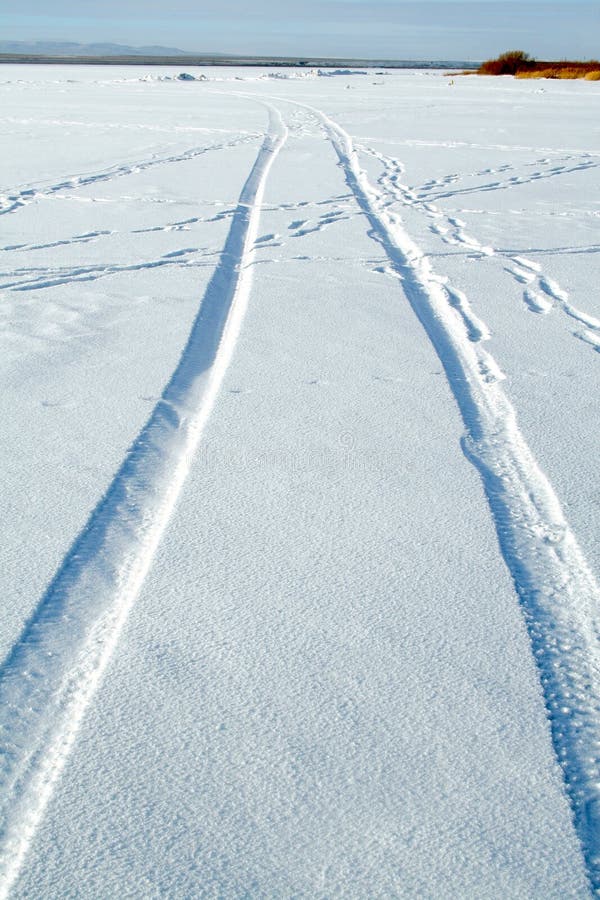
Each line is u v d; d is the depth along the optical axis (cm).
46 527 234
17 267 557
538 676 177
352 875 129
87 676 176
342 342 403
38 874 129
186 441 294
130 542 229
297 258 586
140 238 647
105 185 894
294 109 1958
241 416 311
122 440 290
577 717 167
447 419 315
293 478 263
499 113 1770
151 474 268
